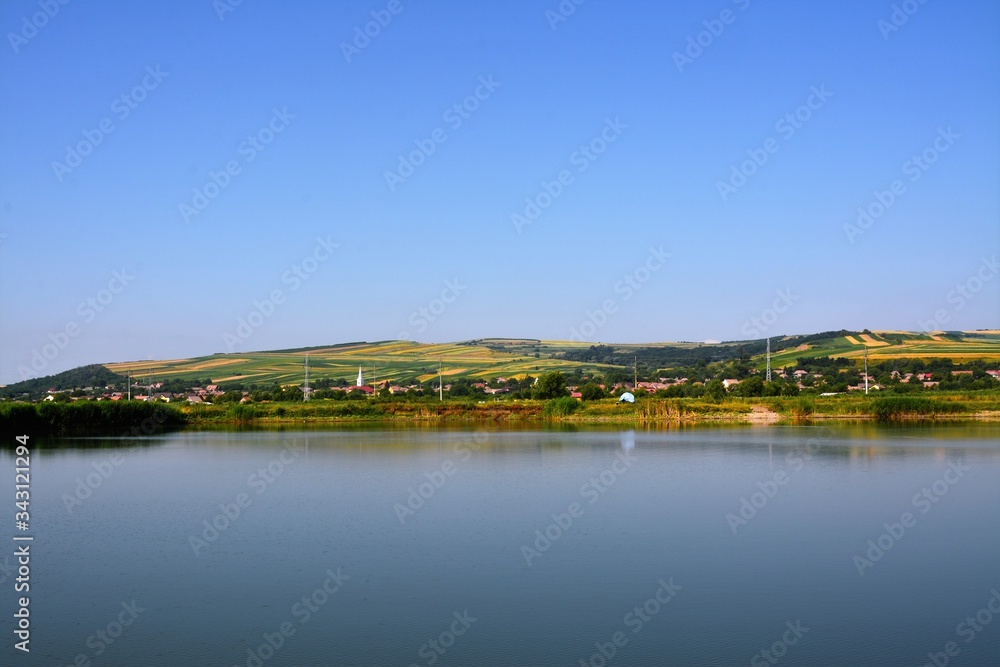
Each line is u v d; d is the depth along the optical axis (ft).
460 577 97.91
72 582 96.48
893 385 473.26
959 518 129.59
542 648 76.95
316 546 112.47
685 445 239.71
